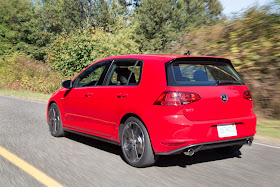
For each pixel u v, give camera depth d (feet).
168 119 12.77
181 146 12.74
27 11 152.35
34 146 18.17
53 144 18.79
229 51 29.01
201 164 14.61
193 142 12.75
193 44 33.47
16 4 150.20
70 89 19.60
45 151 17.06
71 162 14.97
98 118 16.66
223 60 15.02
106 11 165.99
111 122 15.70
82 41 54.85
